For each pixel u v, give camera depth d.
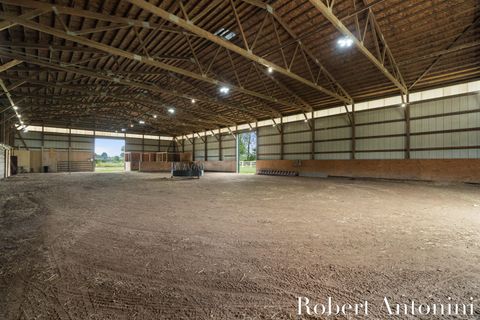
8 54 6.41
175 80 11.41
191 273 2.22
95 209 5.04
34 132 19.11
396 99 10.96
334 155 13.35
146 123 21.20
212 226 3.74
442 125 9.66
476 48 7.61
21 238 3.19
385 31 7.48
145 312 1.67
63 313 1.66
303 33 7.68
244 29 7.48
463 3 6.26
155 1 5.76
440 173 9.66
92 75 8.16
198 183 10.77
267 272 2.24
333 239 3.11
